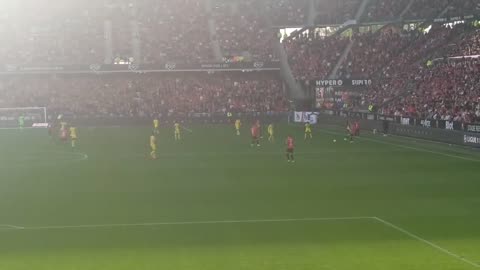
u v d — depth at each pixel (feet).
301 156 139.64
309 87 260.83
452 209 78.28
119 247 60.49
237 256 56.54
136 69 269.44
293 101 262.88
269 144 168.35
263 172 114.11
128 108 258.57
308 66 265.34
